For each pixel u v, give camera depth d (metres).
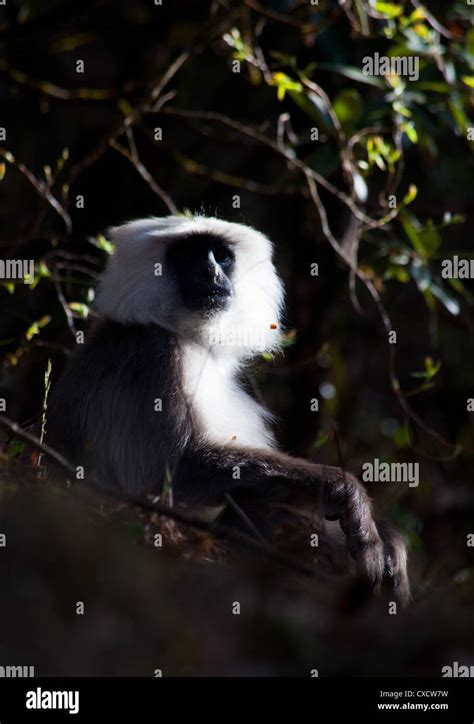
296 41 14.88
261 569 7.89
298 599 7.61
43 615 6.43
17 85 15.57
